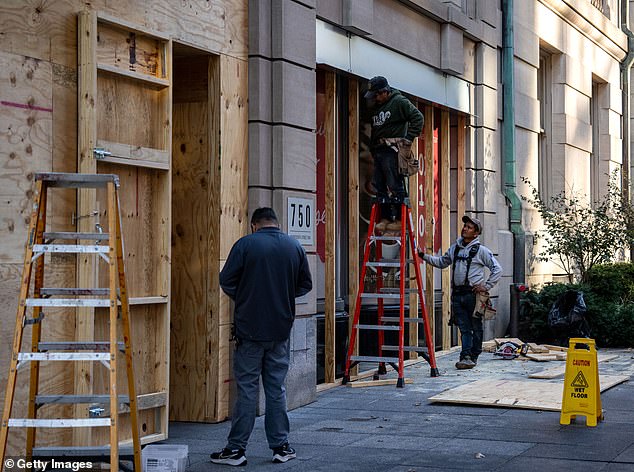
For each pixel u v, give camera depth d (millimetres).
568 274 19062
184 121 10000
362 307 13508
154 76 8805
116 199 6496
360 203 13461
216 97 9867
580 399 9398
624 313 16812
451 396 10984
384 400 11133
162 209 8859
